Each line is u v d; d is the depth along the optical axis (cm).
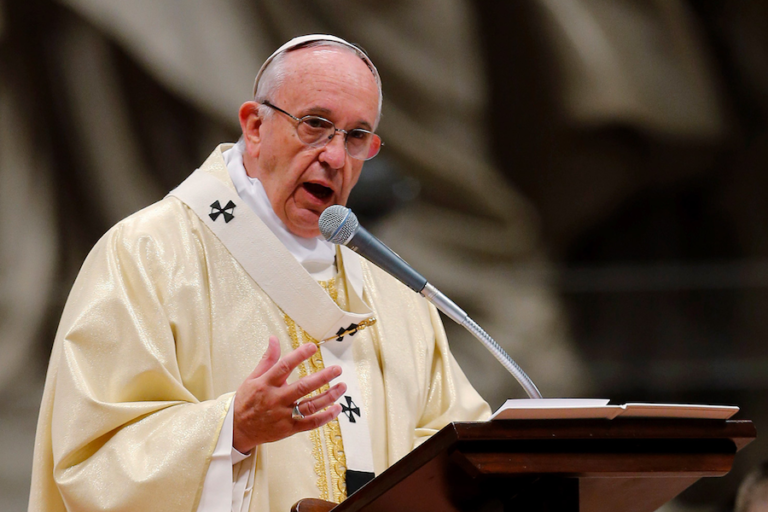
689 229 2909
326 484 853
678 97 2898
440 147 2858
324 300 920
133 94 2677
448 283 2794
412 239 2794
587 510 716
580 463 605
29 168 2620
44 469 812
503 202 2897
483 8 2916
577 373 2788
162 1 2659
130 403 785
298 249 958
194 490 735
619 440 621
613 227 2928
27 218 2594
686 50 2908
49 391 820
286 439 855
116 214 2650
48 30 2628
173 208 918
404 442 920
